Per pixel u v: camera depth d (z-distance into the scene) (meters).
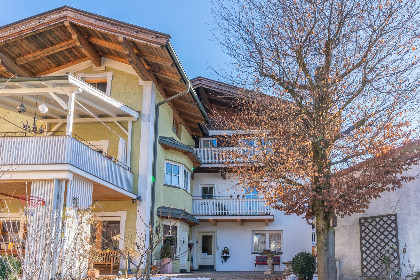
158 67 18.52
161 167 20.08
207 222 24.22
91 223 14.67
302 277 14.99
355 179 11.10
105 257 16.69
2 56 18.03
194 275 16.50
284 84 12.72
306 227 23.42
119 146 17.89
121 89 19.09
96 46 18.89
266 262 23.19
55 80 14.02
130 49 16.97
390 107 11.98
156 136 19.17
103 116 18.59
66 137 13.63
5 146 13.79
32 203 13.28
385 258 11.42
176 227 20.69
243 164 14.15
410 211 11.25
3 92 14.52
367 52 12.02
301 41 12.34
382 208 12.12
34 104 17.28
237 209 23.53
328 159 11.99
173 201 20.75
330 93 11.96
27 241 6.06
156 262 17.83
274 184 13.38
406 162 11.06
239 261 23.59
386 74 12.13
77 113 18.31
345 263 13.12
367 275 12.23
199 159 23.61
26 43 17.83
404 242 11.28
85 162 14.43
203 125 24.36
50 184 13.60
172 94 20.66
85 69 19.66
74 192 13.84
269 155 13.26
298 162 12.89
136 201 17.83
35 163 13.52
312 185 11.75
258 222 23.89
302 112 12.48
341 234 13.45
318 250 11.87
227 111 24.27
